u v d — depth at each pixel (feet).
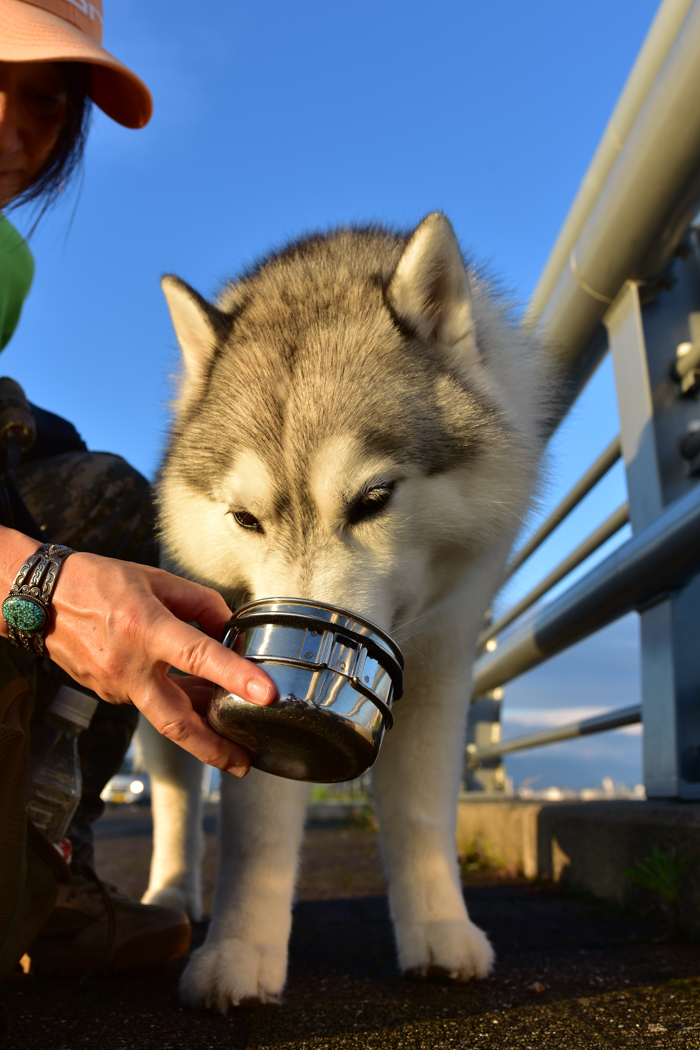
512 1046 3.92
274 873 5.58
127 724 6.93
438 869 6.09
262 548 5.79
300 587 5.13
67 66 5.99
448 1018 4.49
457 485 6.09
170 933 5.98
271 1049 3.93
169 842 8.91
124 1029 4.31
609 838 8.45
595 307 10.18
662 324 9.65
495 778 19.36
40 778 5.29
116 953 5.74
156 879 8.87
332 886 11.39
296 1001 4.96
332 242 7.79
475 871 12.94
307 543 5.41
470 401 6.37
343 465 5.43
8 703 3.63
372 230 8.15
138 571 3.78
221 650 3.43
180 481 6.53
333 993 5.17
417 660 6.58
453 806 6.46
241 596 6.54
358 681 3.74
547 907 8.69
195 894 8.88
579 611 10.94
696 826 6.56
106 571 3.70
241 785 5.70
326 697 3.65
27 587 3.70
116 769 6.90
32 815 5.22
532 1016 4.46
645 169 7.77
